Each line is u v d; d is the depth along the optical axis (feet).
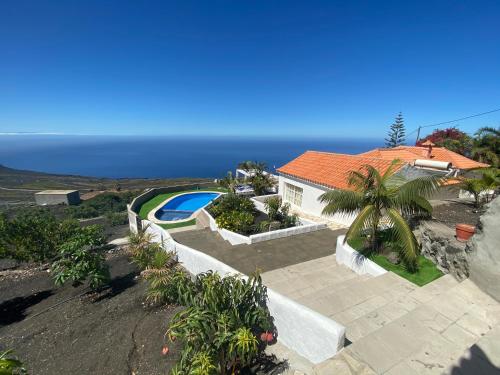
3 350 20.81
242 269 29.86
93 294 28.76
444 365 12.31
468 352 12.16
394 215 24.06
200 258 27.81
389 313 17.39
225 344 15.96
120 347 20.17
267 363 17.13
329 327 15.11
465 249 19.81
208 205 62.39
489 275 17.22
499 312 15.89
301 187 57.52
